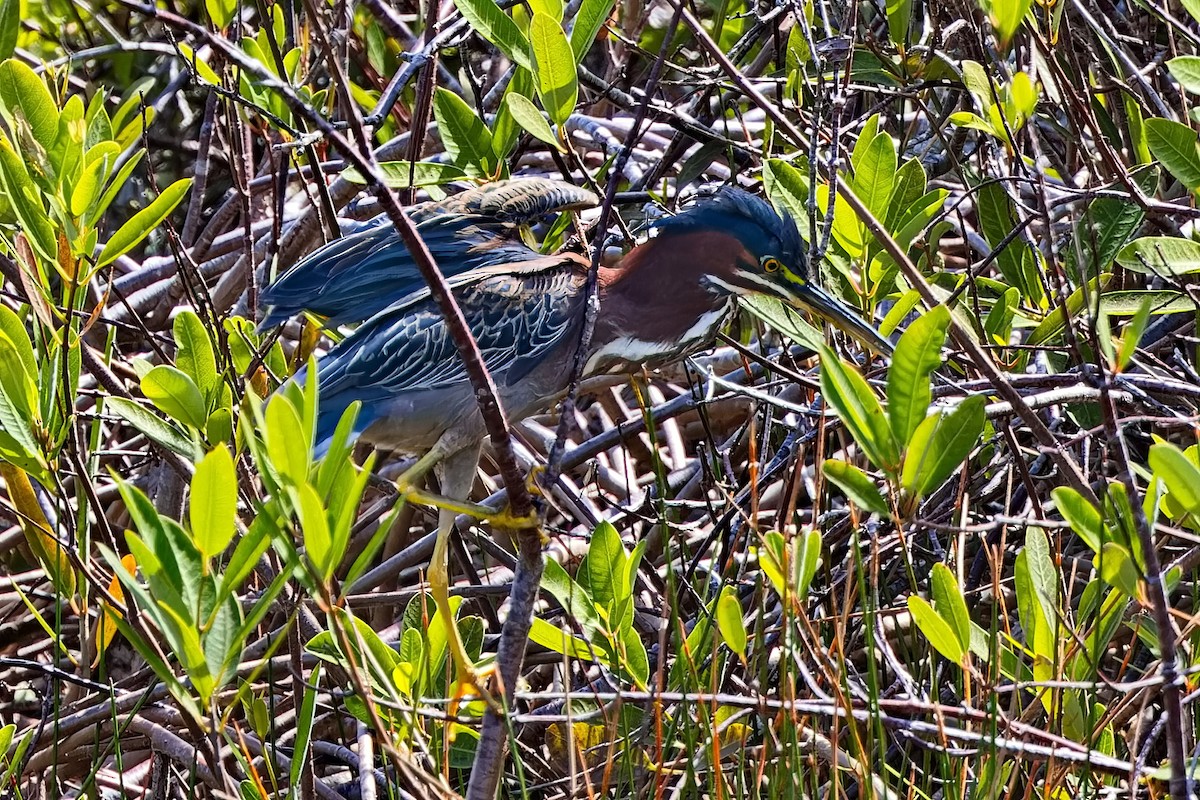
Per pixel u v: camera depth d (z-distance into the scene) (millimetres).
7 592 9461
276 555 5906
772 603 6449
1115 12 8281
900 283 6285
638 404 9898
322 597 3773
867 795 4383
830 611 6496
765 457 6453
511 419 6754
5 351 4781
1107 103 7633
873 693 4355
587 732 6297
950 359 6227
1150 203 5723
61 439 5062
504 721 4535
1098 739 4891
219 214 9211
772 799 4523
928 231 7527
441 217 6578
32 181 5293
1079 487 4363
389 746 3908
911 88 7156
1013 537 7516
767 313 5445
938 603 4715
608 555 5207
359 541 9000
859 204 4465
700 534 7941
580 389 8391
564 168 7340
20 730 8422
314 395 3873
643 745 5359
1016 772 4734
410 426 6441
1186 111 6578
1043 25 6410
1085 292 3945
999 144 7117
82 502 5121
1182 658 5145
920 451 4031
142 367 6059
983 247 8164
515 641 4723
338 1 8492
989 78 5445
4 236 5707
